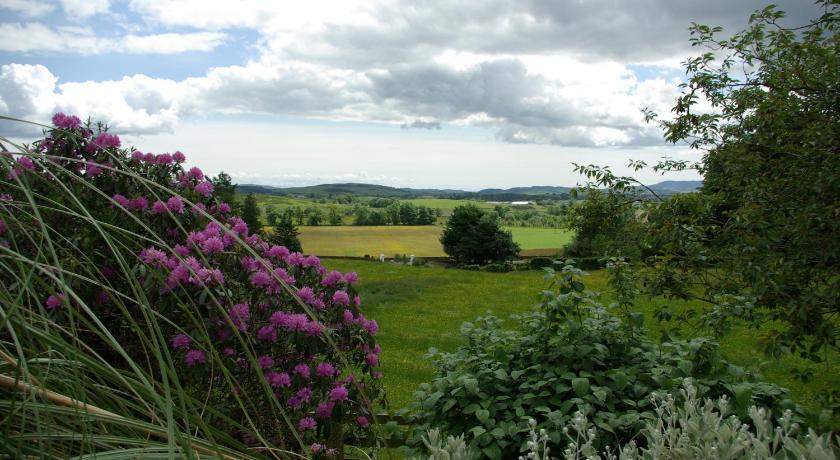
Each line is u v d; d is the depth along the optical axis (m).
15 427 1.21
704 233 4.37
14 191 1.92
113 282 3.01
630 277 4.58
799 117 4.01
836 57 4.02
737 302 4.05
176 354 2.82
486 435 3.52
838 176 3.48
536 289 30.86
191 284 2.75
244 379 3.10
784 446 1.54
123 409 1.25
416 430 3.87
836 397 4.11
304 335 3.16
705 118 4.69
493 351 4.33
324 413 3.29
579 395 3.58
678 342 4.11
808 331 3.79
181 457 1.14
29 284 1.13
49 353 1.18
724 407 1.89
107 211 3.25
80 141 3.38
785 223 3.77
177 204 3.32
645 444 3.40
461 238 58.78
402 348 15.52
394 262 55.84
